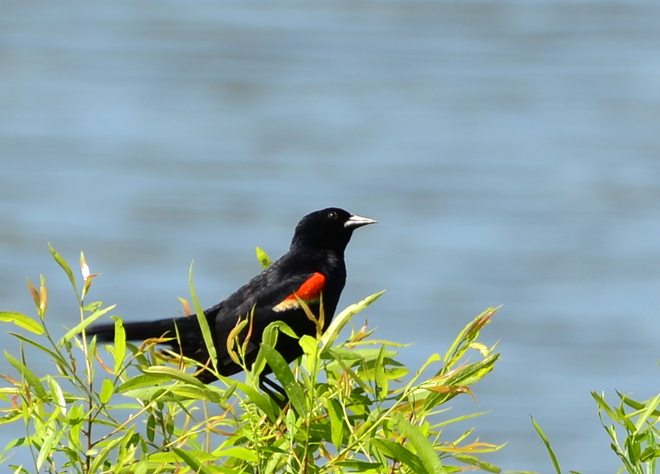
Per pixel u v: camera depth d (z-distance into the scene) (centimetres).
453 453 704
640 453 679
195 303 679
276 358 631
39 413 680
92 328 1048
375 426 625
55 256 677
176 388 652
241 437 698
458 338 672
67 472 655
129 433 646
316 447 689
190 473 654
